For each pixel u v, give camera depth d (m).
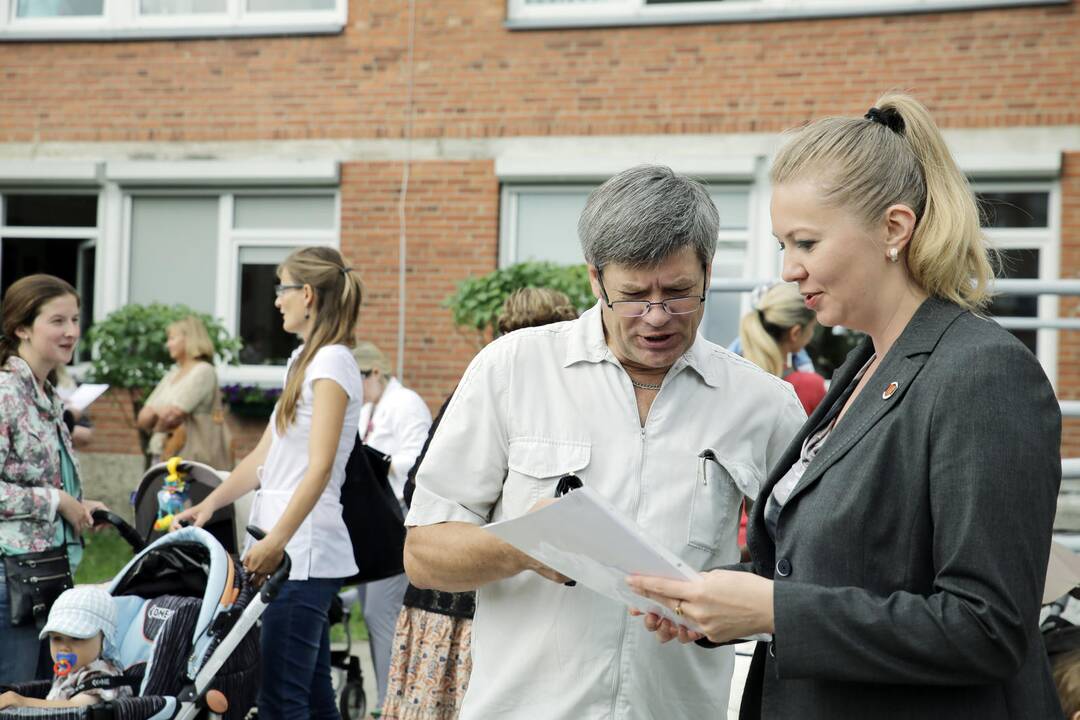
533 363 2.32
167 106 11.30
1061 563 2.34
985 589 1.61
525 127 10.62
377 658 5.00
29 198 11.70
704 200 2.18
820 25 10.05
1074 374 9.55
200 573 3.81
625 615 2.22
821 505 1.78
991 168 9.68
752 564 2.07
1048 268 9.70
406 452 5.41
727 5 10.32
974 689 1.70
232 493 4.40
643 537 1.68
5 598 3.84
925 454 1.69
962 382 1.67
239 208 11.36
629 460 2.26
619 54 10.43
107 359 10.09
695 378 2.33
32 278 4.14
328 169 10.87
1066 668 2.43
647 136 10.38
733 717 3.11
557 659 2.22
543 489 2.25
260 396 10.95
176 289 11.48
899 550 1.72
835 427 1.85
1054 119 9.62
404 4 10.84
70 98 11.45
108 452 11.08
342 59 10.96
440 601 3.52
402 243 10.81
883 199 1.79
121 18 11.45
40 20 11.66
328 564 3.89
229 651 3.45
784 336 4.68
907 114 1.87
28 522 3.91
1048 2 9.60
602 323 2.33
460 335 10.72
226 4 11.32
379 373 5.67
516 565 2.16
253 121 11.15
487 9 10.68
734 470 2.28
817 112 10.07
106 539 9.57
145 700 3.22
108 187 11.50
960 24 9.79
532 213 10.73
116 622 3.65
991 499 1.61
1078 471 4.10
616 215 2.13
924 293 1.83
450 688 3.50
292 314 4.00
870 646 1.65
